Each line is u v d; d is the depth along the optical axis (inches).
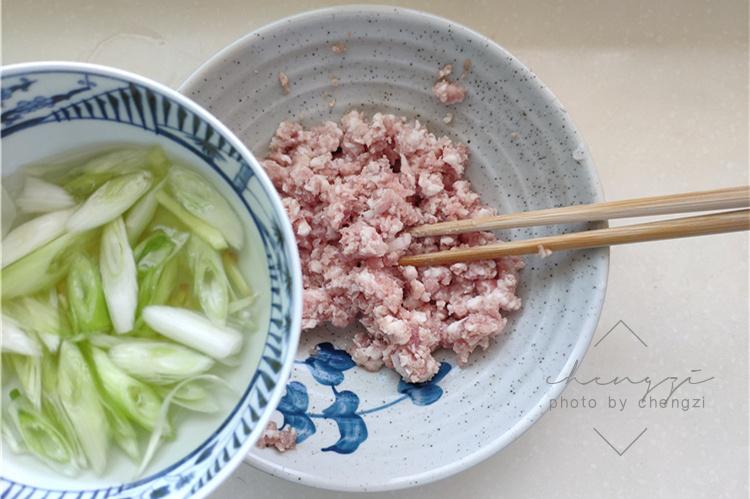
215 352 10.5
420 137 13.2
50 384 10.6
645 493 14.1
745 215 11.4
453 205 13.3
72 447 10.5
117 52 14.7
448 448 12.5
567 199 12.9
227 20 14.8
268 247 10.2
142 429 10.6
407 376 13.2
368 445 12.9
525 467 14.1
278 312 10.1
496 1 14.8
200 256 10.8
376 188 13.1
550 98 12.4
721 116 14.8
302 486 13.9
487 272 13.2
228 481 13.8
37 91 9.6
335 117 13.9
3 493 10.1
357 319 14.1
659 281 14.5
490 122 13.3
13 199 10.6
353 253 12.8
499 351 13.4
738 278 14.5
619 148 14.7
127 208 10.7
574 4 14.8
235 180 10.2
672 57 14.9
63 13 14.7
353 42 12.9
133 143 10.4
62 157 10.5
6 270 10.5
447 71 13.0
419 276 13.4
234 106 13.0
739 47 14.9
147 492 10.1
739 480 14.1
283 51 12.7
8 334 10.4
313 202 13.3
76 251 10.8
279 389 9.8
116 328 10.7
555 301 13.0
